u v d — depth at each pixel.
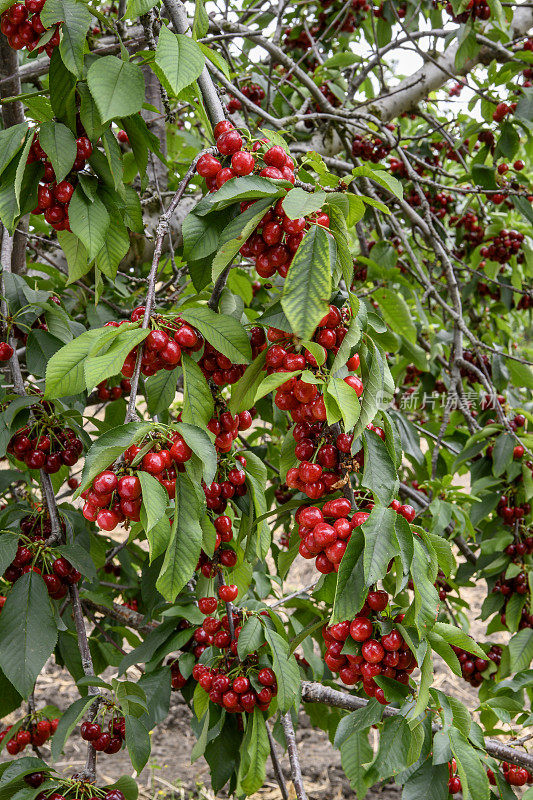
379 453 1.38
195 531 1.27
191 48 1.43
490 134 3.75
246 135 1.51
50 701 4.73
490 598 3.16
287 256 1.38
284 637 2.04
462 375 3.96
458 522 3.02
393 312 3.22
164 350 1.29
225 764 2.12
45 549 1.84
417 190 3.64
